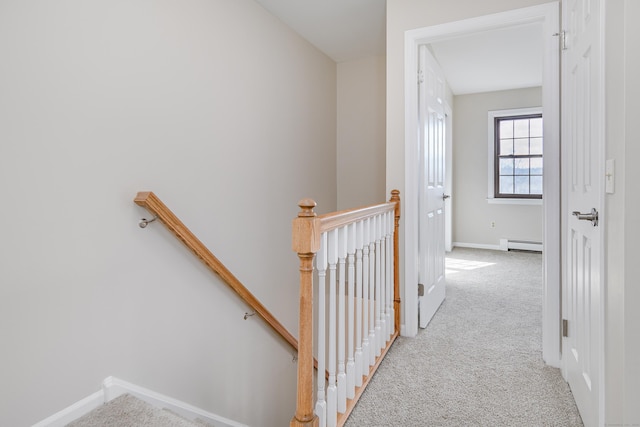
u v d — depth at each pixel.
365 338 1.91
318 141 3.68
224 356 2.38
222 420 2.29
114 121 1.72
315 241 1.32
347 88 4.00
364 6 2.82
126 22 1.77
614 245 1.14
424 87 2.60
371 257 2.00
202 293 2.20
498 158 5.62
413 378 2.00
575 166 1.76
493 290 3.64
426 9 2.41
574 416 1.66
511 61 4.08
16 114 1.35
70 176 1.53
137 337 1.80
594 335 1.41
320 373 1.44
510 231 5.55
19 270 1.36
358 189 3.96
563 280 2.01
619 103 1.10
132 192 1.80
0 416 1.31
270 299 2.96
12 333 1.34
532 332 2.60
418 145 2.56
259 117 2.80
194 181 2.20
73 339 1.53
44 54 1.44
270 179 2.95
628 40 1.02
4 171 1.32
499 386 1.91
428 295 2.77
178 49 2.08
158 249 1.92
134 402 1.53
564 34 1.98
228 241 2.50
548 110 2.07
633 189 1.01
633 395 1.01
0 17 1.31
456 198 5.88
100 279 1.64
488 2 2.23
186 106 2.13
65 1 1.51
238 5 2.56
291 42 3.21
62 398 1.49
